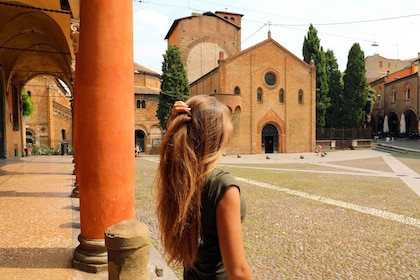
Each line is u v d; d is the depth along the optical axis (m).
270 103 36.41
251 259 5.25
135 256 2.46
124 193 3.97
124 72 3.93
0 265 4.02
